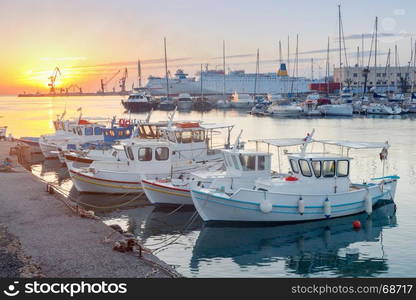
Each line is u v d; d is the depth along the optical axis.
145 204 29.75
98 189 31.67
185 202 28.44
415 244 22.56
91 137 47.06
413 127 83.50
